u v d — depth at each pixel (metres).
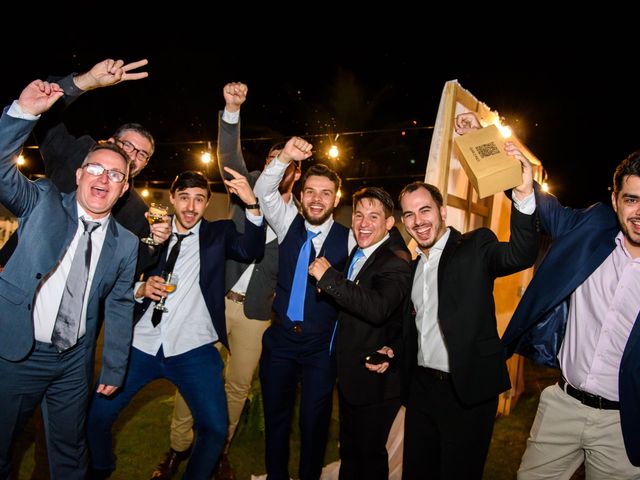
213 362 2.78
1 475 2.21
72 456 2.42
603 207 2.21
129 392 2.68
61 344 2.18
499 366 2.36
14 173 2.03
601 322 2.10
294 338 2.80
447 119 3.16
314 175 2.89
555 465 2.28
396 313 2.71
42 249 2.11
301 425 2.79
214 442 2.59
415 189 2.55
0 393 2.12
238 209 3.40
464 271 2.39
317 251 2.91
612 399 2.09
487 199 4.35
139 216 2.98
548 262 2.21
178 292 2.78
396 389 2.62
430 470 2.52
